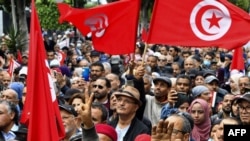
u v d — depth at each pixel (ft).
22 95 37.83
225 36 31.48
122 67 59.47
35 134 22.56
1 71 45.60
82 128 20.88
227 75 58.29
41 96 22.88
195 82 43.16
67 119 26.27
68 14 37.14
